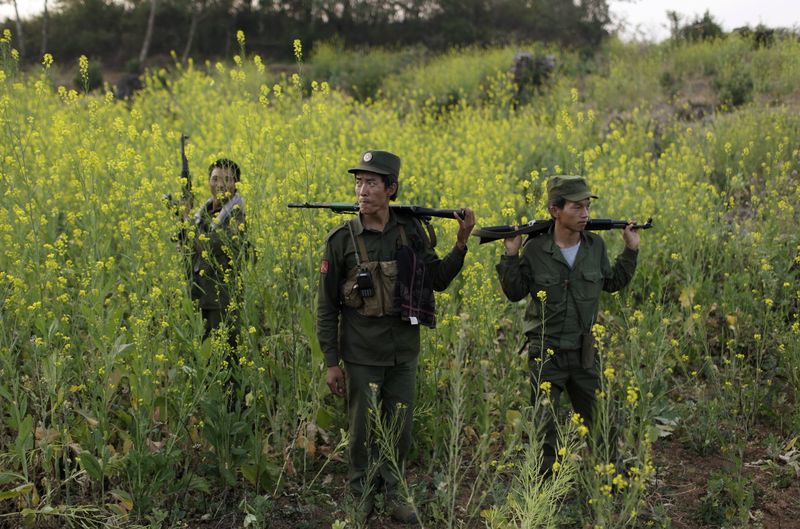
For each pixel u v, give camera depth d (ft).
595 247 11.88
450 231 15.76
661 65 48.52
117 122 16.85
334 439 13.19
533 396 12.51
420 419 13.04
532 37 97.35
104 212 14.73
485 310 14.37
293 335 13.14
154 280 13.50
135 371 11.26
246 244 13.66
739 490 11.03
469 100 47.91
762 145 25.63
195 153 21.34
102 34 110.11
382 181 10.76
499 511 9.93
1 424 11.65
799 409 13.48
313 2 103.86
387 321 11.02
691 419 13.99
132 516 10.87
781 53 43.45
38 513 10.48
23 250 13.98
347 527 10.82
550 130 30.19
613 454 11.62
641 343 14.56
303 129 19.20
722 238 19.10
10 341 12.19
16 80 18.22
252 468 11.55
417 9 103.24
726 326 16.44
